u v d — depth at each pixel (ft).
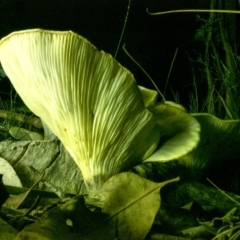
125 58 3.06
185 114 1.41
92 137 1.21
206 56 2.38
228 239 1.17
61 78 1.12
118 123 1.19
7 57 1.17
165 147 1.32
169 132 1.37
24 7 3.23
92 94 1.14
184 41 2.97
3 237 1.07
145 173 1.59
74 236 1.05
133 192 1.11
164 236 1.12
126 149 1.25
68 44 1.06
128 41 3.08
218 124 1.51
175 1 3.01
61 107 1.18
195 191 1.51
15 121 2.19
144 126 1.22
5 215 1.17
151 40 3.03
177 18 2.99
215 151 1.60
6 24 3.25
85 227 1.07
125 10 3.11
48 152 1.62
